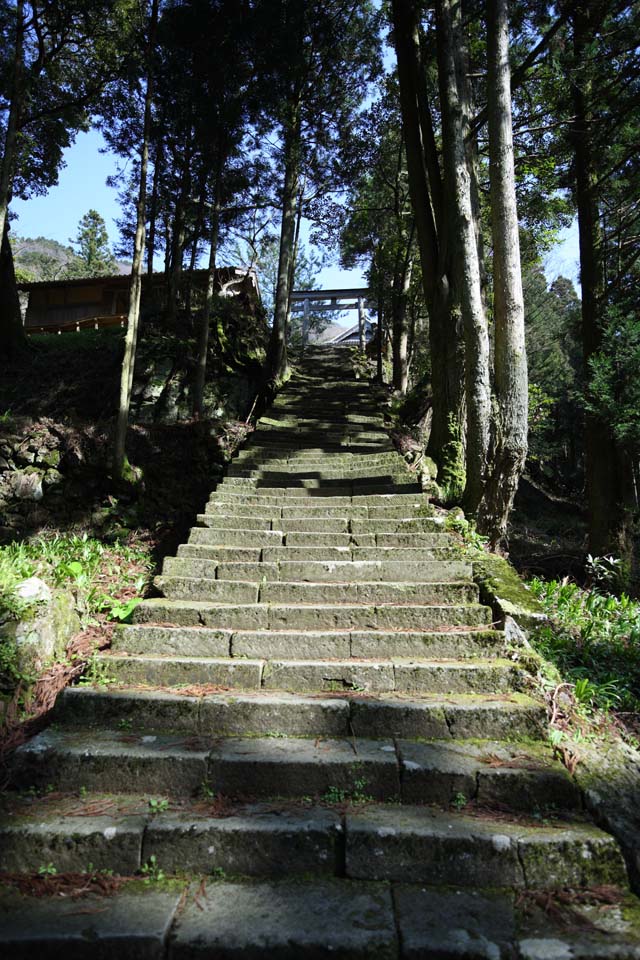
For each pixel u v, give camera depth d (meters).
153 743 2.60
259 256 20.41
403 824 2.18
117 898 1.96
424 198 7.76
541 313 22.28
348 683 3.06
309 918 1.86
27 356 10.73
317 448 8.18
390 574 4.39
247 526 5.29
